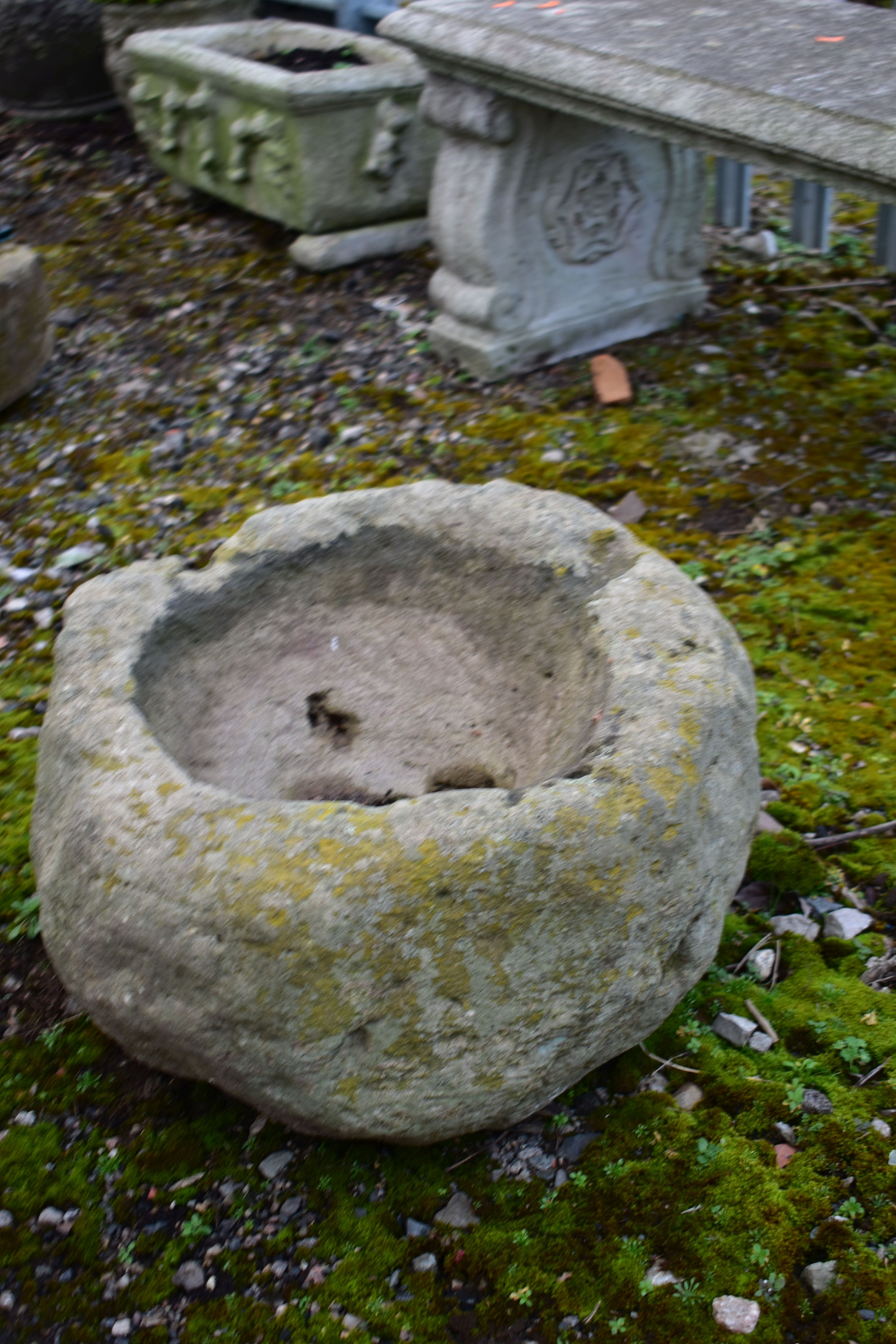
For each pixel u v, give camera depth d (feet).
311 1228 6.53
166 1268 6.40
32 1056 7.54
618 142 14.07
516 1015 5.72
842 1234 6.28
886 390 13.78
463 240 14.11
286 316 16.93
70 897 6.09
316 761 8.49
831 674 10.13
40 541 13.12
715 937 6.55
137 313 17.62
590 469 13.03
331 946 5.43
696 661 6.63
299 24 20.21
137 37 19.63
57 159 23.38
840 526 11.80
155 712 7.18
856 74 10.43
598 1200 6.54
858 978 7.65
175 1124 7.05
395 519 8.13
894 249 15.72
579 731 6.89
